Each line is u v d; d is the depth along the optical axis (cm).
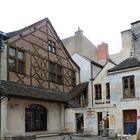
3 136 1642
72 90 2509
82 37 3058
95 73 2586
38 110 2102
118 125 1859
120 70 1895
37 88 2095
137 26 2019
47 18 2331
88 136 1950
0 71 1762
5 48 1834
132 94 1822
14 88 1820
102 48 3161
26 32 2059
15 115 1836
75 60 2689
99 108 2009
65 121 2297
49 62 2291
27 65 2034
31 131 1997
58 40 2455
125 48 2555
